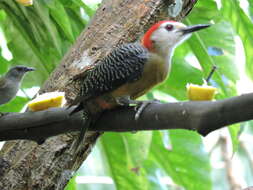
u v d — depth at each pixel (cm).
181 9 934
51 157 858
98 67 820
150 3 922
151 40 837
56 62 1059
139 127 726
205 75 1116
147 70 817
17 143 866
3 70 1262
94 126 777
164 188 1314
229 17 1170
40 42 1021
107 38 909
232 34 1120
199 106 642
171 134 1245
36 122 762
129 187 1131
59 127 768
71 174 875
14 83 1100
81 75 887
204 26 862
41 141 784
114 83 799
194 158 1255
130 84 812
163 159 1270
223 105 617
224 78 1113
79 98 782
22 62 1113
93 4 1030
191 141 1250
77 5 1062
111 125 762
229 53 1115
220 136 1959
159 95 1207
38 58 1086
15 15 1016
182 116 659
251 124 1730
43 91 898
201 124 639
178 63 1112
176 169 1271
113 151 1093
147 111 700
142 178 1145
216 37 1122
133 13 920
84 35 923
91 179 1694
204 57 1102
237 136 1059
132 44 848
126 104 796
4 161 854
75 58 905
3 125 771
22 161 854
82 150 880
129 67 809
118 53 825
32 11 981
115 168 1115
